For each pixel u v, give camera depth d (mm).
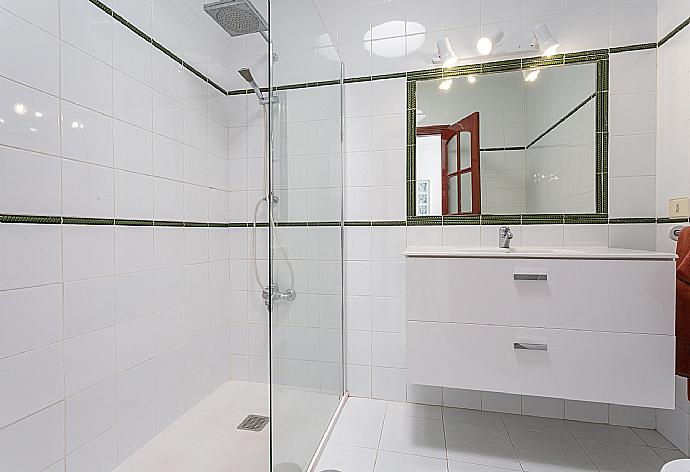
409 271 1757
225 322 2664
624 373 1545
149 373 1937
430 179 2281
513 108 2191
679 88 1814
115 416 1709
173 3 2154
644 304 1526
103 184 1665
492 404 2211
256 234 2648
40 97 1376
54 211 1429
